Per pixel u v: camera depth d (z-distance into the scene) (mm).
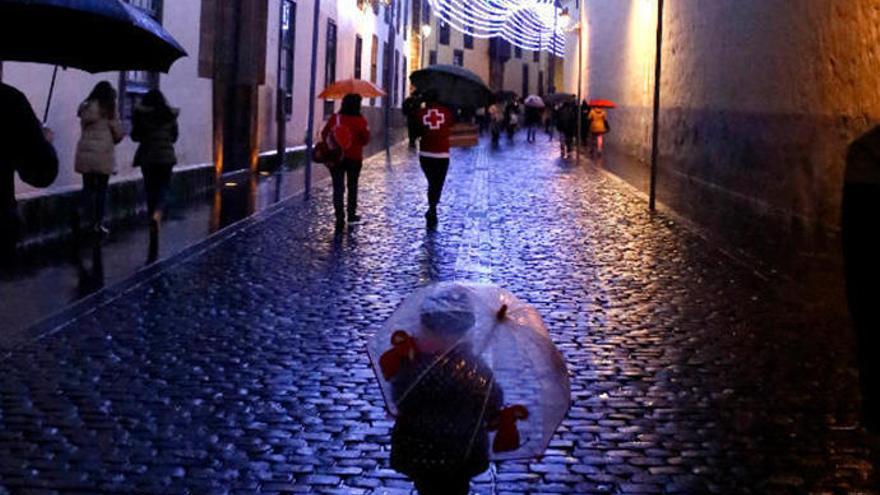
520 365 2918
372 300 8320
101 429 5004
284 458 4664
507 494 4270
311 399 5594
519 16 76812
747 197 18078
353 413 5355
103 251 10258
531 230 13062
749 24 18266
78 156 11008
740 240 12398
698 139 22781
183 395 5609
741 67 18844
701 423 5289
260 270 9562
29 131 4812
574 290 8992
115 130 11078
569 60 58344
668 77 26812
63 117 11633
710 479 4484
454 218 14148
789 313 8109
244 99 19703
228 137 19719
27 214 10391
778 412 5484
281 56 22125
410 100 26531
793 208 15492
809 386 6000
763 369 6383
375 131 41500
